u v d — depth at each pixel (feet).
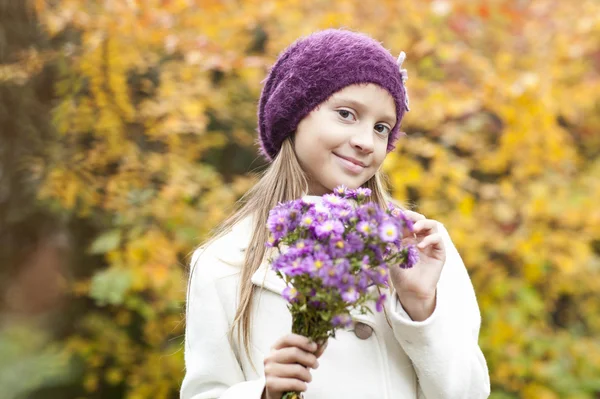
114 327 14.84
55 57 13.35
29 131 15.01
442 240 5.30
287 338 4.67
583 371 14.51
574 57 14.64
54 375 16.14
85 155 13.37
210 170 13.65
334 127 5.51
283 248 5.66
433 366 5.23
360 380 5.41
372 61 5.55
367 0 13.93
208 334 5.61
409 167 12.92
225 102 14.39
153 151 14.05
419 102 13.20
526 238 13.75
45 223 17.25
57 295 19.86
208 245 5.98
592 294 16.25
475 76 14.33
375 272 4.36
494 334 13.62
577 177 15.40
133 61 12.79
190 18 13.51
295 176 5.78
